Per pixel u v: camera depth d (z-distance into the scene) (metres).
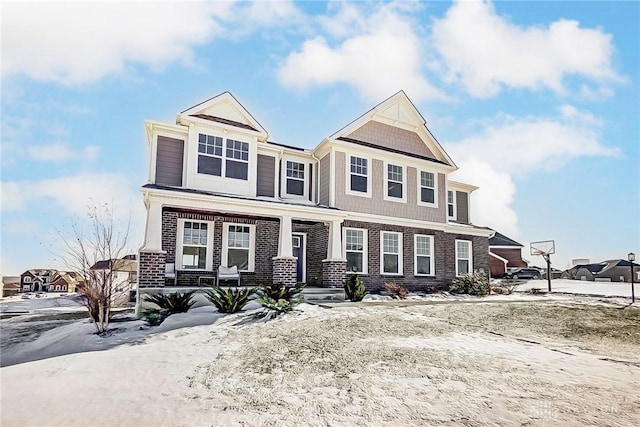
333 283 13.99
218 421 3.95
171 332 8.43
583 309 11.34
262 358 6.29
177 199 11.60
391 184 17.36
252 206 12.81
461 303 12.75
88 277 9.88
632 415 3.89
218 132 14.42
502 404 4.21
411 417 3.92
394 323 8.97
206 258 14.06
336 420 3.90
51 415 4.17
